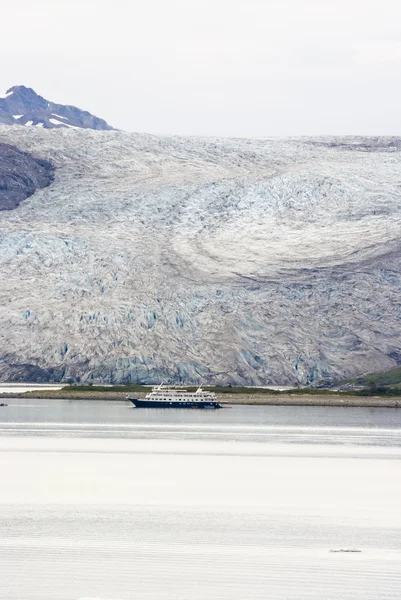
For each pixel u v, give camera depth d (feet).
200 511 227.40
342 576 167.22
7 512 224.53
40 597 154.61
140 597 154.71
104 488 260.83
